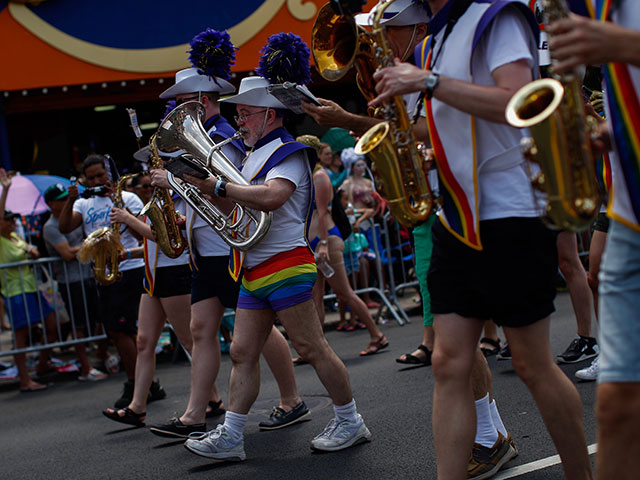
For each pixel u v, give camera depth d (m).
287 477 3.89
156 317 5.39
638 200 1.99
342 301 7.43
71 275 8.19
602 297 2.06
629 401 1.98
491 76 2.60
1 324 11.98
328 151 10.37
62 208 8.12
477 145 2.64
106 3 11.55
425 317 4.45
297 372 6.88
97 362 9.09
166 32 11.61
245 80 4.12
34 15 11.55
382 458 4.01
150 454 4.73
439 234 2.76
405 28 3.60
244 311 4.16
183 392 6.72
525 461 3.66
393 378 6.10
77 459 4.86
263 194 3.85
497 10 2.53
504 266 2.64
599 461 2.03
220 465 4.25
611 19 2.05
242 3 11.50
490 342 6.36
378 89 2.61
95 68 11.70
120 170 15.02
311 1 11.43
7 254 8.01
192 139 4.09
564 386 2.71
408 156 2.78
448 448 2.73
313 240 7.22
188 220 4.54
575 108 2.09
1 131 12.17
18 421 6.41
